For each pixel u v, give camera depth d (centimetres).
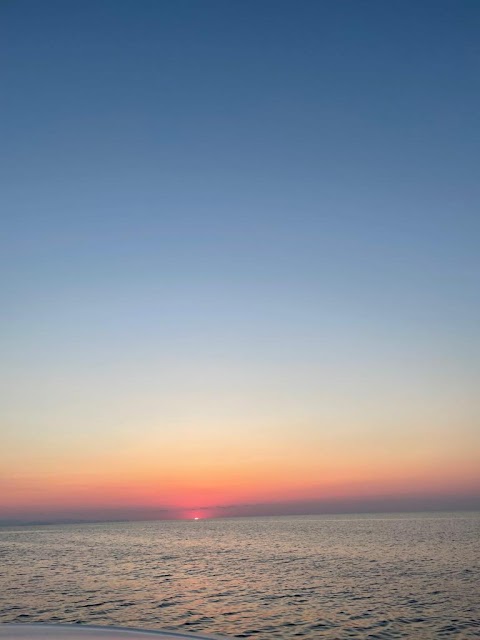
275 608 2967
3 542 11544
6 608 3072
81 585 4025
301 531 13612
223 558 6247
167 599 3334
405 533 10681
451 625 2405
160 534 14300
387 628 2389
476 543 7400
